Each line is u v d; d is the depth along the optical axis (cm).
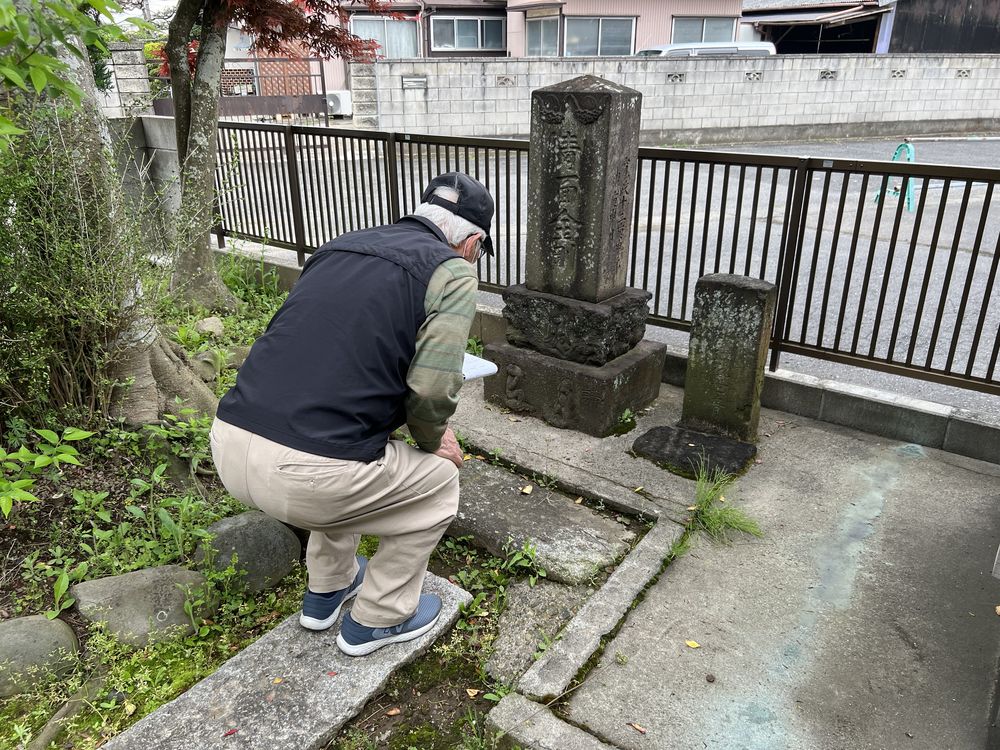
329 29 564
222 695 211
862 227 822
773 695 216
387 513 201
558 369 370
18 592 240
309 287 191
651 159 386
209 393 363
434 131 1412
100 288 288
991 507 306
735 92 1598
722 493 317
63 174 276
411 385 187
